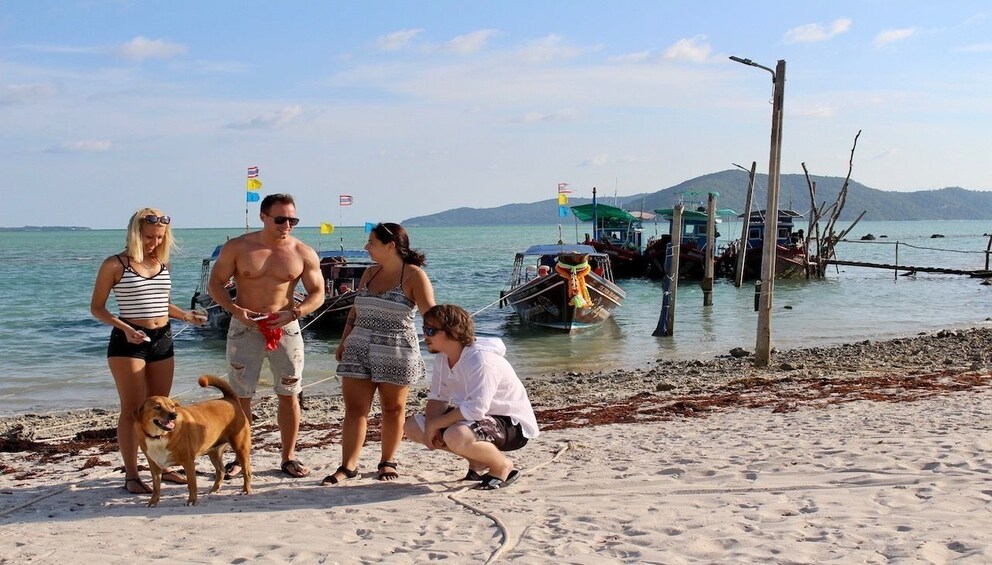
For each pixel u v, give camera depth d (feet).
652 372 53.47
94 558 16.06
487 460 21.02
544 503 19.44
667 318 75.82
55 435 35.32
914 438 25.14
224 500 20.45
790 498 18.86
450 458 25.34
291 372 22.08
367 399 22.12
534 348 70.90
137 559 15.98
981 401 33.06
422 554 15.84
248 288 21.43
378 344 21.47
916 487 19.27
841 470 21.49
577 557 15.24
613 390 45.47
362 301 21.57
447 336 20.17
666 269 76.28
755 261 139.54
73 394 49.60
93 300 20.30
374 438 30.73
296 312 21.39
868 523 16.47
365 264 88.07
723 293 122.21
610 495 20.15
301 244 22.00
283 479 22.63
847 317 88.38
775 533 16.11
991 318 85.30
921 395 36.04
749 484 20.62
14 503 20.90
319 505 19.81
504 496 20.33
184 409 19.52
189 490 19.89
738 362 55.77
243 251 21.21
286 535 17.37
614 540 16.28
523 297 81.76
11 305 104.53
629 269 151.64
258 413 39.73
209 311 78.84
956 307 97.35
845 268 168.96
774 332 76.84
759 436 27.40
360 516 18.75
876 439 25.30
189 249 330.75
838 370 50.24
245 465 20.95
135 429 19.47
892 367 50.90
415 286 21.39
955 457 22.07
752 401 36.99
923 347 61.16
